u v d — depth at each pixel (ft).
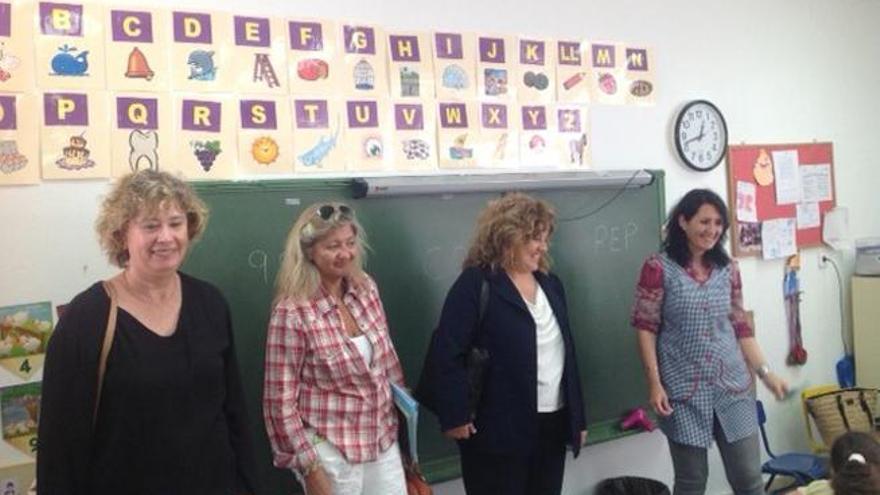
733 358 8.14
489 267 7.13
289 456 5.81
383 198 7.88
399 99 8.09
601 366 9.49
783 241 11.48
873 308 11.98
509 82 8.87
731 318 8.46
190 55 6.94
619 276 9.66
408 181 7.89
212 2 7.08
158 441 4.69
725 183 10.89
